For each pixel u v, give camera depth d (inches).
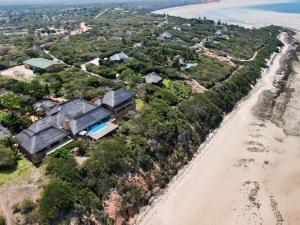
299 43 7022.6
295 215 2233.0
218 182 2564.0
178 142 2819.9
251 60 5462.6
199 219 2203.5
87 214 1940.2
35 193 1936.5
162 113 2962.6
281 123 3518.7
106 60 4419.3
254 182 2566.4
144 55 4820.4
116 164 2261.3
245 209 2287.2
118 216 2085.4
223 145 3080.7
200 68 4525.1
